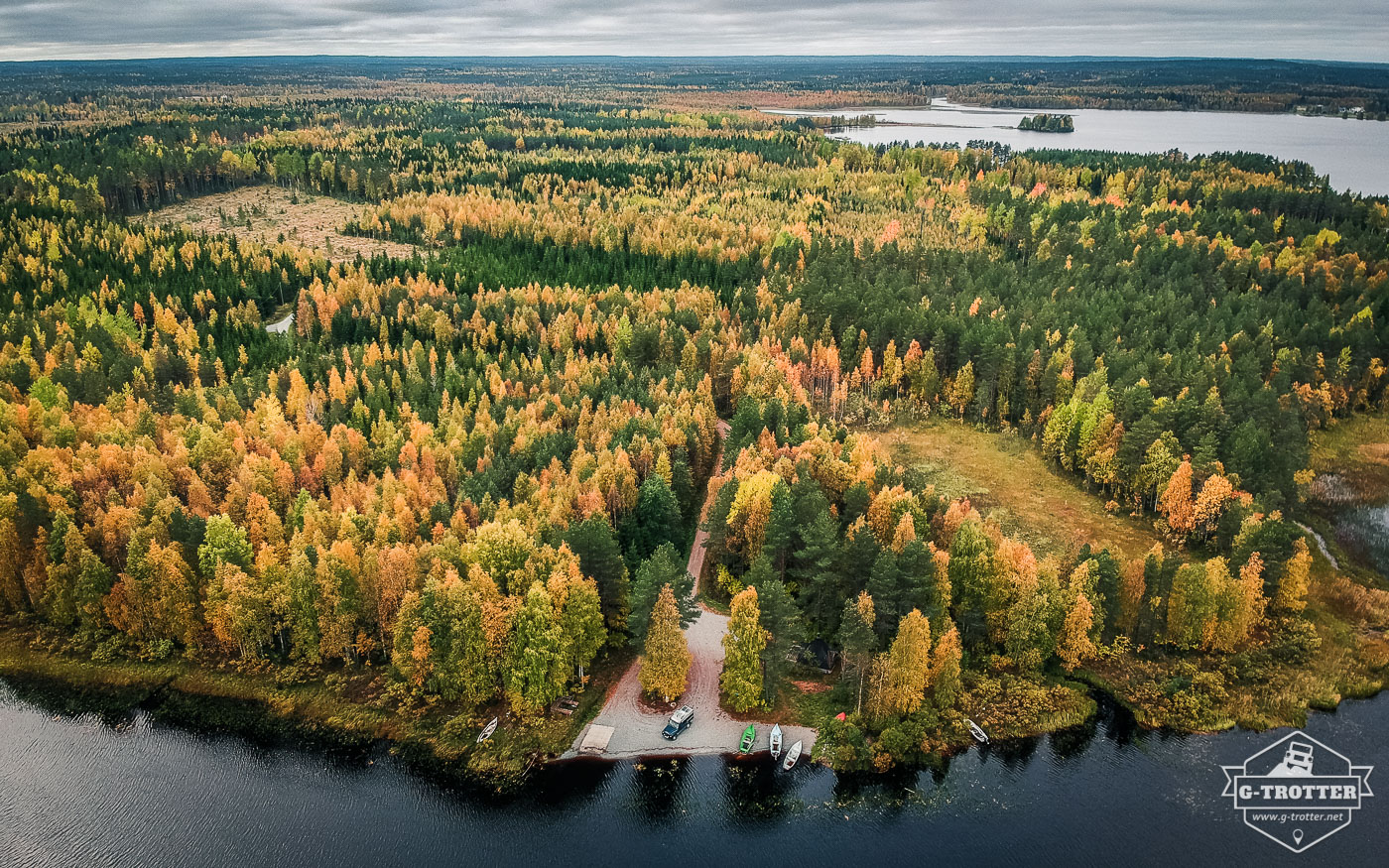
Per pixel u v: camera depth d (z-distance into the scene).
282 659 86.94
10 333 154.62
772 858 67.31
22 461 106.69
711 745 76.31
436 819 71.06
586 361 149.12
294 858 67.94
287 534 96.50
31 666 87.00
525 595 82.44
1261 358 147.00
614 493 101.56
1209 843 67.81
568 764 75.06
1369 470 129.75
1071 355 143.38
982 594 86.88
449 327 166.75
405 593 82.88
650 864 67.12
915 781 73.75
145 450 105.00
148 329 168.88
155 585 87.06
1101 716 80.44
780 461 105.06
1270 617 91.75
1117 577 86.50
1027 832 69.00
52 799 73.00
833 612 87.75
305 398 134.00
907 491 99.38
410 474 102.12
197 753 77.44
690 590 82.88
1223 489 102.81
